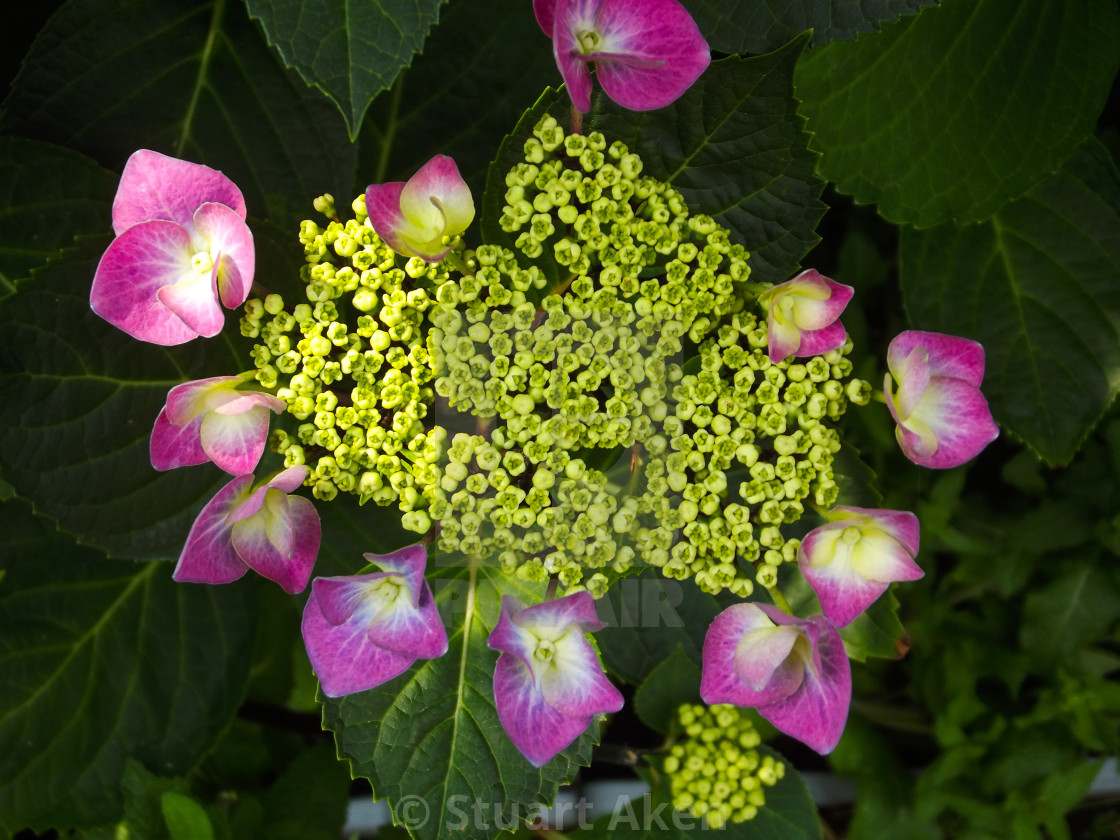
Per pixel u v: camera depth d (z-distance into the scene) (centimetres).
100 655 43
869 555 37
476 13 40
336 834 45
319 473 36
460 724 37
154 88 39
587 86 36
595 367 36
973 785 48
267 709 47
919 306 44
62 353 37
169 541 38
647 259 37
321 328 37
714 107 37
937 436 37
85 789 42
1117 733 48
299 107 40
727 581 37
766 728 48
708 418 37
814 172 38
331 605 36
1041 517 48
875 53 40
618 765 48
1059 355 44
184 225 36
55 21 39
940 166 42
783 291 37
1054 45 42
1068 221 44
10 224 39
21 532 42
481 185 41
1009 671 49
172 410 35
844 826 51
